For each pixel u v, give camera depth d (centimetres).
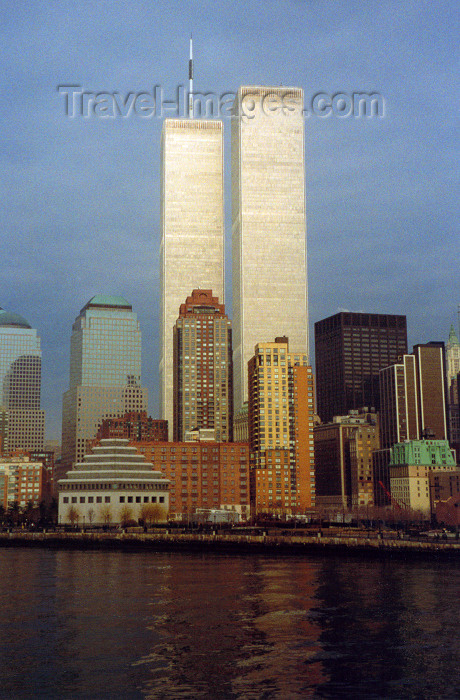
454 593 17400
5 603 16350
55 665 11006
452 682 10144
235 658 11344
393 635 12781
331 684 10075
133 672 10650
